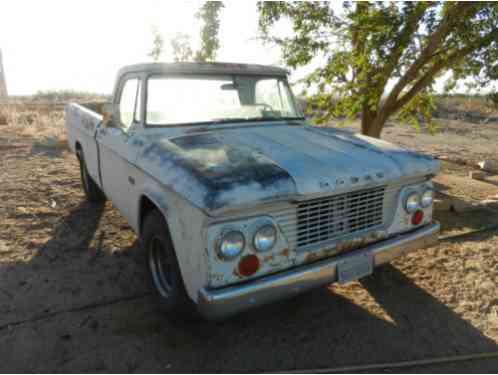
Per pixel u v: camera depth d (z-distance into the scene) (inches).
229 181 93.4
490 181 276.5
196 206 91.5
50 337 112.3
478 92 241.9
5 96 745.6
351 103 244.2
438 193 242.8
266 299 96.7
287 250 100.7
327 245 106.7
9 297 130.4
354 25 224.1
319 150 121.2
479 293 136.6
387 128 568.7
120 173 147.3
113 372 100.4
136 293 135.1
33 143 371.9
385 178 113.1
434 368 102.6
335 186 103.3
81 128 203.8
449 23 207.0
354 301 133.4
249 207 92.5
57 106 670.5
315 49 245.9
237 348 110.4
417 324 121.0
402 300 133.6
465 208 212.5
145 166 119.0
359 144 131.8
